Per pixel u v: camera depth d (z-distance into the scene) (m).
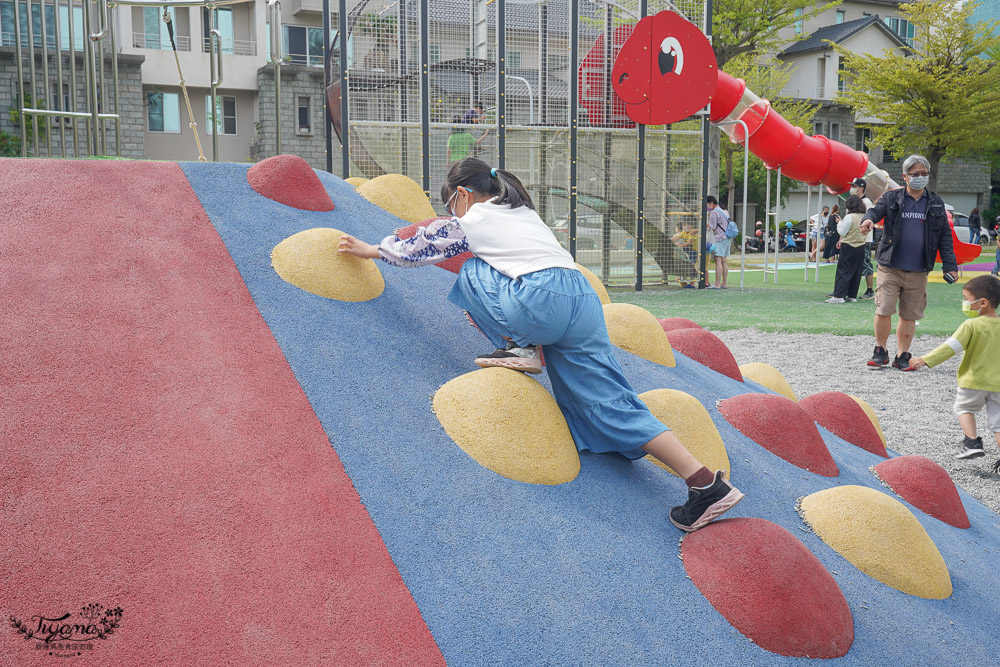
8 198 2.99
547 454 2.49
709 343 4.55
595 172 14.37
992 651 2.46
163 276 2.84
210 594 1.80
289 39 27.98
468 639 1.88
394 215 4.33
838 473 3.47
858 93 28.73
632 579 2.19
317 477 2.21
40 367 2.29
